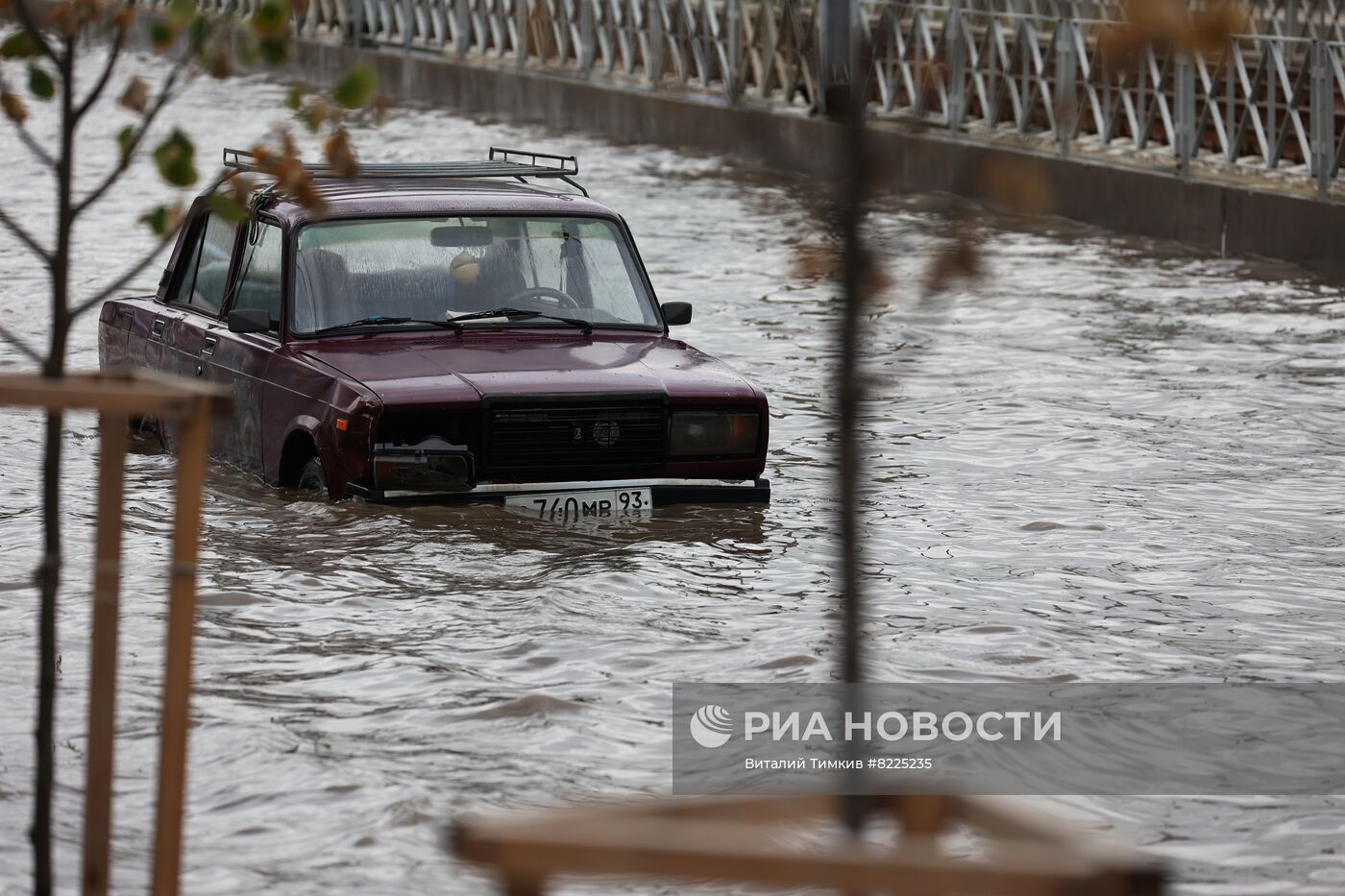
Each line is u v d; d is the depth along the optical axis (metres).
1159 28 7.45
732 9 82.75
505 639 21.38
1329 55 56.34
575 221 30.70
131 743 17.77
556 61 101.12
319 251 29.30
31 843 15.35
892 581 24.48
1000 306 48.91
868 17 75.50
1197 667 20.83
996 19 71.38
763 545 26.17
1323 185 56.28
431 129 94.38
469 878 14.70
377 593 23.20
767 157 9.52
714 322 47.41
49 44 14.13
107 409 11.28
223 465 30.39
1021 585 24.39
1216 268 56.06
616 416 27.50
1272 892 14.81
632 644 21.20
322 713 18.80
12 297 48.94
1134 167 63.47
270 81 116.50
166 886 11.30
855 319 8.92
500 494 27.00
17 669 20.19
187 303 32.62
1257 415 36.03
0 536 26.23
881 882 7.65
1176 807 16.66
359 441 26.66
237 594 22.97
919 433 34.56
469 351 28.61
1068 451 33.03
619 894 14.28
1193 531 27.41
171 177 13.82
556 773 17.14
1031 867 7.53
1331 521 28.11
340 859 15.06
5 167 75.56
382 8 115.94
